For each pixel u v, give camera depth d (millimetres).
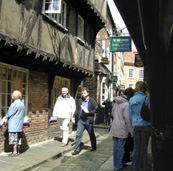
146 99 4441
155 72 4258
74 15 9812
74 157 6141
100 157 6117
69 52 9086
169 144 3859
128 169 4977
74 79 11305
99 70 15406
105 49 18953
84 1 9758
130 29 4406
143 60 7418
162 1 2965
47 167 5270
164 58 4238
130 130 4848
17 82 6930
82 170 4926
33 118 7613
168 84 4207
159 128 4168
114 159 4977
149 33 3973
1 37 5152
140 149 4402
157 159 3883
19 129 5789
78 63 10023
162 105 4199
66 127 7469
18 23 5926
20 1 6000
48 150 6715
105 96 18031
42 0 7078
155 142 3949
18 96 5863
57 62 7938
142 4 3256
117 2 3480
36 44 6785
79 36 10625
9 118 5750
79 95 14352
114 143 5023
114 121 5031
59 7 7180
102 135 10508
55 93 9414
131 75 41625
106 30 19031
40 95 8062
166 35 3605
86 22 11102
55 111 7621
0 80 6219
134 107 4512
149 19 3625
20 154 6090
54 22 7809
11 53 6125
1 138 6090
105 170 4934
